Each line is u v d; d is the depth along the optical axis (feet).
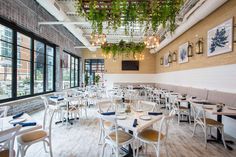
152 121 8.63
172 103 17.75
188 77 22.97
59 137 13.14
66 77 32.99
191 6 18.67
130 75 42.68
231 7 14.30
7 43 15.92
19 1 15.80
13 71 16.44
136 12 13.67
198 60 20.15
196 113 13.84
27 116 9.45
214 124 11.71
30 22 17.97
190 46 22.03
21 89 18.28
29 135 8.78
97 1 13.50
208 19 17.83
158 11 13.52
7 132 5.99
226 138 13.30
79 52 39.93
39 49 22.49
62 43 28.04
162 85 35.78
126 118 9.15
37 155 10.14
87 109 23.67
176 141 12.58
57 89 26.71
